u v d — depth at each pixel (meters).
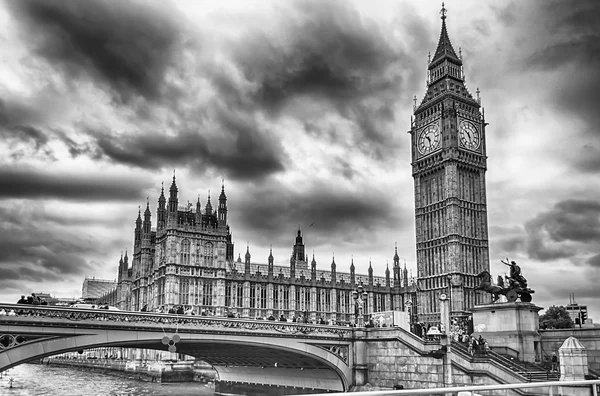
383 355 76.06
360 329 78.56
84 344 56.38
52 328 54.50
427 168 158.75
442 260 150.75
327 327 76.19
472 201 155.25
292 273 155.00
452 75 161.75
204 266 140.25
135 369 154.25
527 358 74.44
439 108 159.12
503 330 77.06
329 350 76.44
